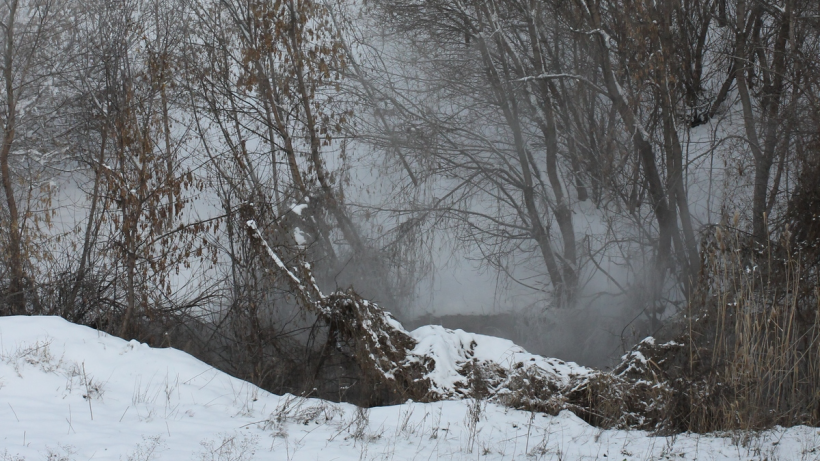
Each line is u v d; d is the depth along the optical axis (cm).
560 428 814
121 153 1410
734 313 988
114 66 1521
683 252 1441
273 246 1323
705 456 690
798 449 690
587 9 1516
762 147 1453
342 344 1198
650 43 1473
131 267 1295
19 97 1513
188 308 1352
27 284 1321
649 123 1523
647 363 979
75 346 884
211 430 681
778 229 1207
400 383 1005
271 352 1304
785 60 1494
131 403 745
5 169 1421
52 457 544
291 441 674
